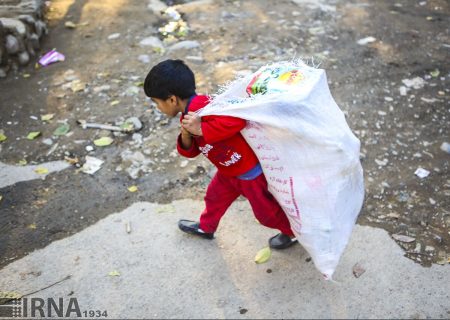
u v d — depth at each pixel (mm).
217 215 2678
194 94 2203
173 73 2109
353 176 2287
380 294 2523
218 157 2287
